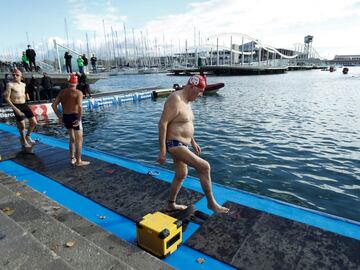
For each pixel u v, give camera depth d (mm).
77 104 5000
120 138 10906
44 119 15203
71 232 2697
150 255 2551
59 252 2389
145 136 11141
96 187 4262
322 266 2506
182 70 73688
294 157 8023
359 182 6219
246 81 48750
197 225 3207
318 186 6016
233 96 25672
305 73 84250
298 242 2850
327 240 2875
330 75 70188
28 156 5844
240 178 6457
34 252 2203
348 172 6820
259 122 13547
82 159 5609
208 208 3312
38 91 18047
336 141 9812
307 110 17125
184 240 2918
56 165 5266
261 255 2662
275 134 10969
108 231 2955
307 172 6828
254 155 8219
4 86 16531
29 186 4098
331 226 3170
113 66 96812
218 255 2676
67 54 20859
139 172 4840
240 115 15703
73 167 5148
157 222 2740
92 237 2838
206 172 3041
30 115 6551
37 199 3682
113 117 15828
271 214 3395
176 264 2574
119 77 67688
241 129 12000
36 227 2775
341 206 5148
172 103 2885
